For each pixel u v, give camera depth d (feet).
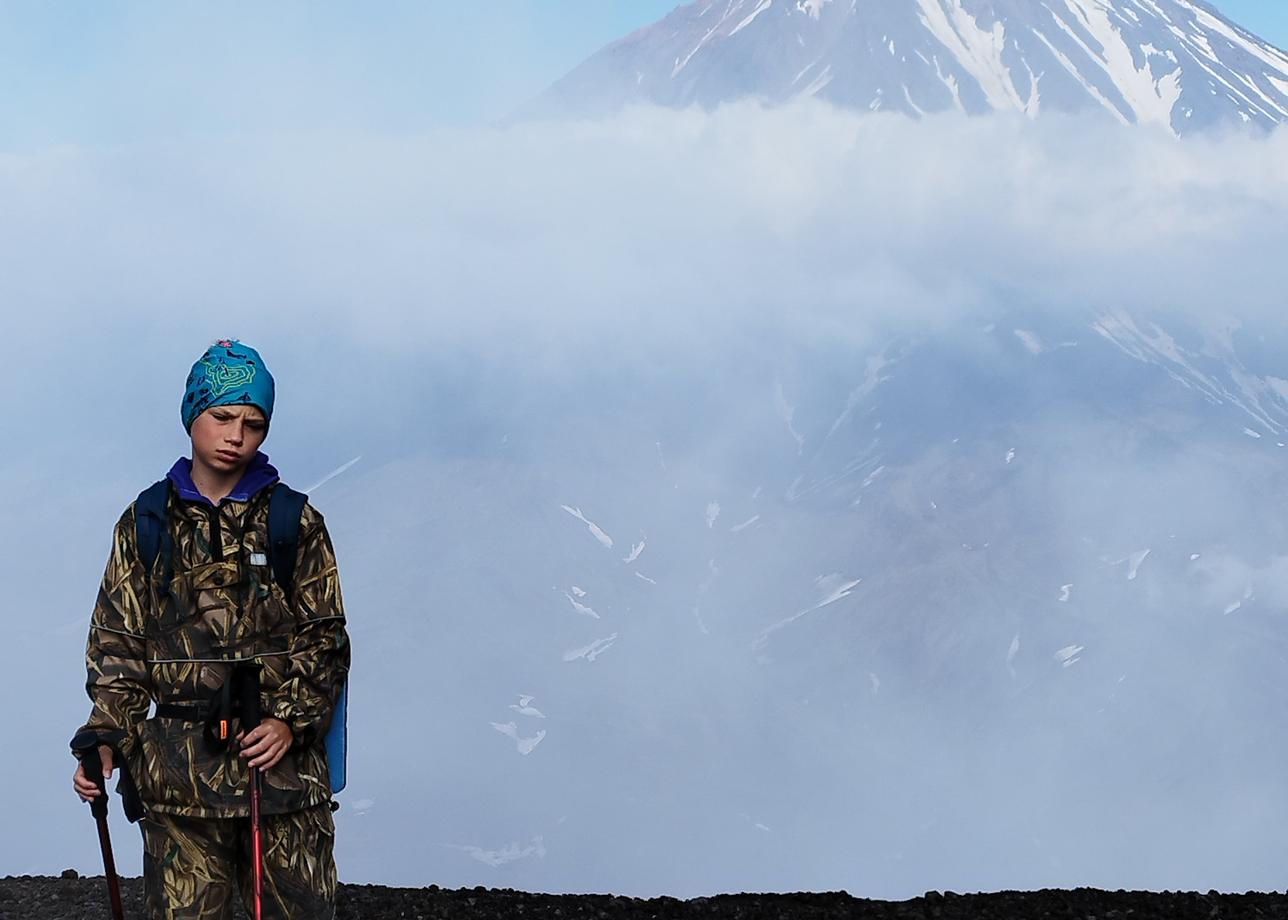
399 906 23.03
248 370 13.65
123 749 13.01
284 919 13.53
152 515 13.50
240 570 13.47
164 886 13.41
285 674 13.58
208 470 13.70
